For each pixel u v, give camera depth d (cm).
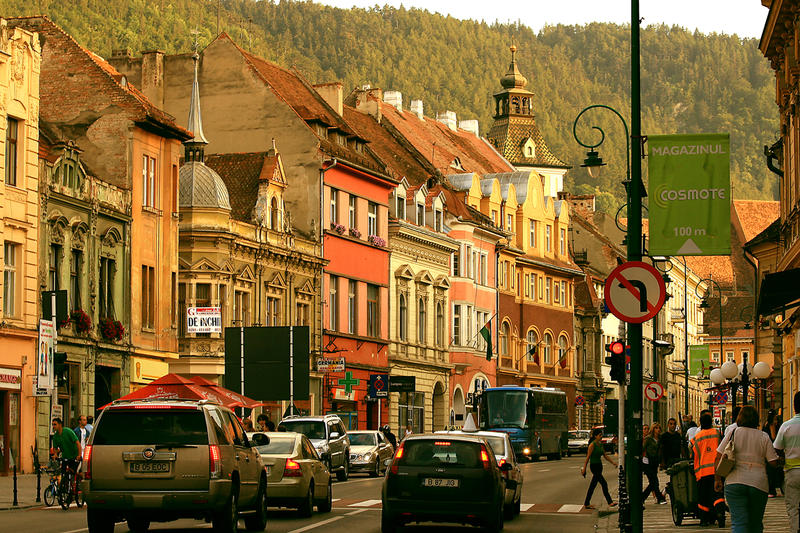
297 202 9506
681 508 3841
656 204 3075
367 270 10156
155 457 3025
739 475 2552
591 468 4762
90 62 7562
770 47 6150
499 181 13725
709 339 19738
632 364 3045
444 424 11462
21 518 3897
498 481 3472
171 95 9906
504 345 12925
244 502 3300
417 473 3422
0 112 6125
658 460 4953
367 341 10019
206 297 8044
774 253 7875
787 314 6544
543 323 13775
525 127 18688
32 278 6375
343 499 4988
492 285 12569
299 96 10244
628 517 3606
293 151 9562
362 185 10138
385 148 12012
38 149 6488
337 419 6594
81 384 6681
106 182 7138
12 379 6175
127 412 3073
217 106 9800
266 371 7581
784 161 6444
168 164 7812
